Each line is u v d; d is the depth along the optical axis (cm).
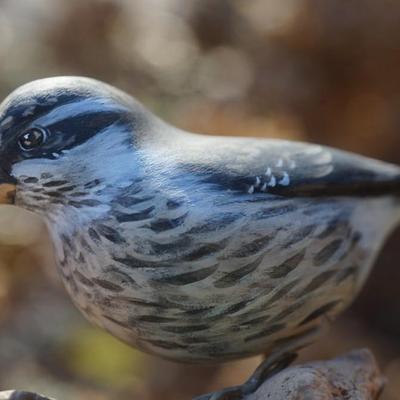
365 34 161
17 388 156
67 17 179
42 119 138
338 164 141
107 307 139
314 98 162
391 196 142
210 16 179
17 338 158
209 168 139
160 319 139
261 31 168
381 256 165
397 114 162
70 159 139
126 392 157
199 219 138
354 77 162
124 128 139
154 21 186
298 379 138
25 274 160
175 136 140
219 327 139
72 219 139
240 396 140
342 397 138
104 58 181
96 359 157
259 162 139
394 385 159
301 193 140
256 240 139
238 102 166
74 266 139
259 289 139
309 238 139
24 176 139
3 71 178
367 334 161
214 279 138
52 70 179
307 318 140
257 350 140
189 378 157
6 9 186
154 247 138
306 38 162
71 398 156
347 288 141
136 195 138
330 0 161
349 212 141
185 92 177
